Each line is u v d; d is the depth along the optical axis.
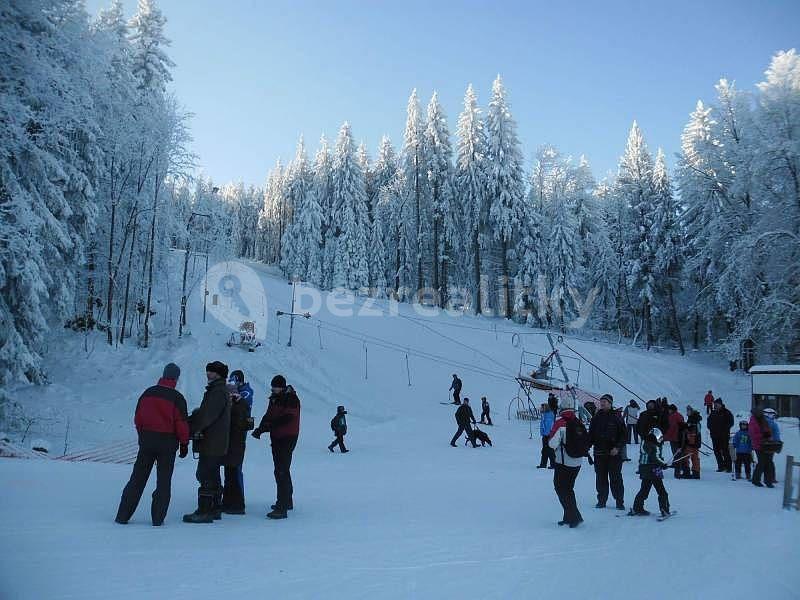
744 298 34.69
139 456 6.61
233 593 4.21
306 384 28.20
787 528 7.08
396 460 15.86
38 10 17.84
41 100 17.66
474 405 28.16
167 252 32.97
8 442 13.46
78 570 4.50
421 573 5.02
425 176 54.66
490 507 9.12
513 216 49.19
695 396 35.25
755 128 33.16
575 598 4.47
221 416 7.18
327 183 70.31
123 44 28.34
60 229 18.28
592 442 9.61
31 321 17.19
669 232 51.94
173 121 30.00
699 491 11.59
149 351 28.83
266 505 8.79
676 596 4.58
